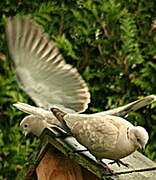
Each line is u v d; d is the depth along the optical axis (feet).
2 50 42.93
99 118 25.62
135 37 42.93
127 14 42.57
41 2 43.75
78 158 27.02
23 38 27.04
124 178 26.11
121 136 24.91
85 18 43.11
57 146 27.91
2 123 42.42
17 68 27.40
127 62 42.39
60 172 28.81
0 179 41.16
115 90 42.50
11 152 41.68
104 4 42.86
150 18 43.78
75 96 27.48
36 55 27.22
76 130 25.77
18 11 43.68
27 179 30.19
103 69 43.09
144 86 41.75
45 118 27.27
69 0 43.68
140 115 41.57
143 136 24.53
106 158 25.76
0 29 43.11
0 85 41.88
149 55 42.80
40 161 29.14
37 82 27.58
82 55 43.62
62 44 42.39
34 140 41.73
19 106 27.53
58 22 43.37
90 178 28.45
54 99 27.66
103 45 43.24
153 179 26.45
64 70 27.35
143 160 28.17
